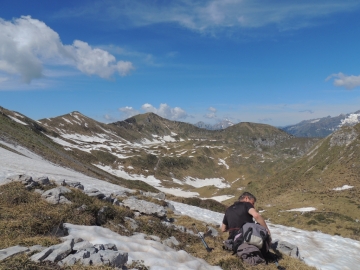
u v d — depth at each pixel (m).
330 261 5.90
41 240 2.44
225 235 5.04
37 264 1.97
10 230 2.61
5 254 2.03
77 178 12.58
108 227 3.57
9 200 3.39
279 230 9.34
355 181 34.47
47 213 3.15
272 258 3.52
